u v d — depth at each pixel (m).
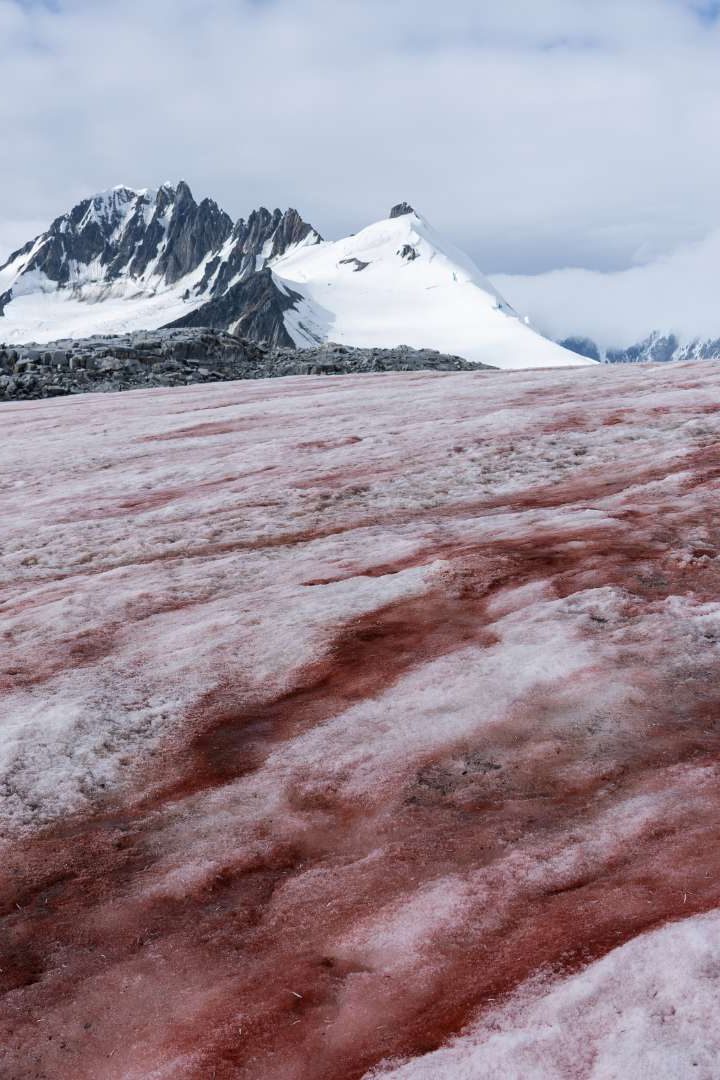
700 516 11.10
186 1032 3.61
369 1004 3.57
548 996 3.29
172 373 52.16
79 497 18.00
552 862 4.28
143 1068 3.46
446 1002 3.46
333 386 38.44
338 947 3.98
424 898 4.18
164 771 6.02
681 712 5.77
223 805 5.47
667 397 22.70
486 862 4.41
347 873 4.54
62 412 35.50
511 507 13.34
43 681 7.87
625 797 4.82
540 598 8.43
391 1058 3.23
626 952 3.38
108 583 11.09
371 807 5.19
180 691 7.28
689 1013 3.01
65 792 5.82
